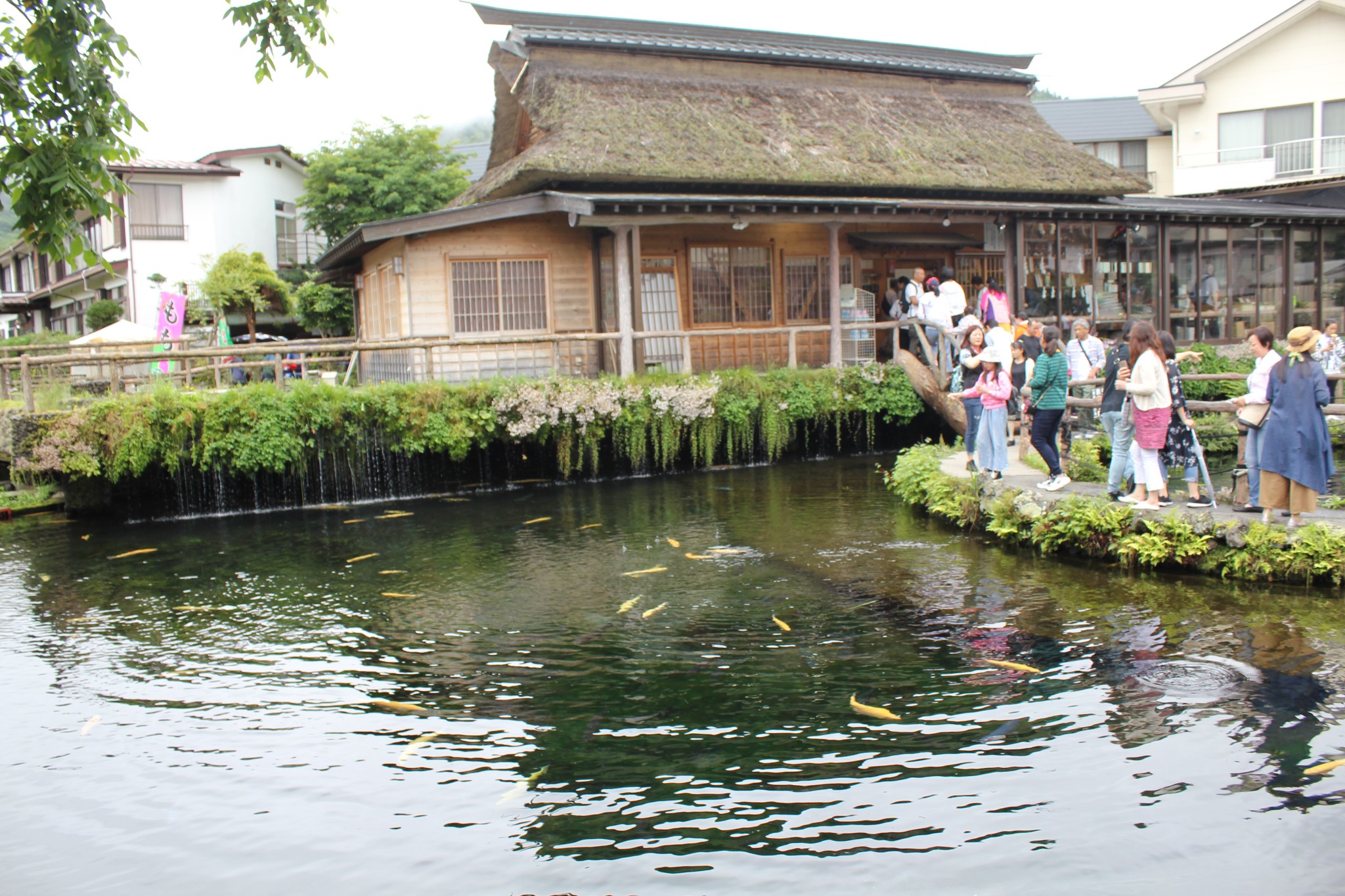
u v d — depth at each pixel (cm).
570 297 1675
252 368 1576
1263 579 759
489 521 1142
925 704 546
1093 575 805
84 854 420
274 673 639
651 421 1436
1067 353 1423
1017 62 2347
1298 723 499
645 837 416
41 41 558
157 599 834
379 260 1798
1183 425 859
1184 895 363
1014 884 373
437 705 572
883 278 2058
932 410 1689
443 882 389
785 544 963
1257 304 2261
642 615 735
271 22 646
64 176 550
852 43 2211
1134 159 3183
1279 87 2816
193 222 3162
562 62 1822
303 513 1244
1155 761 466
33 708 589
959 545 937
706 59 1923
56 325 4141
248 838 429
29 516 1281
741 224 1605
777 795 448
